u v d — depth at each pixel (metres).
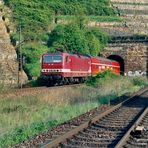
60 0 121.31
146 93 49.94
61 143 16.56
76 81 69.75
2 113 29.39
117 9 133.25
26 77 83.44
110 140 17.52
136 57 109.06
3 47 85.44
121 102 34.72
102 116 25.73
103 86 59.38
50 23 108.19
